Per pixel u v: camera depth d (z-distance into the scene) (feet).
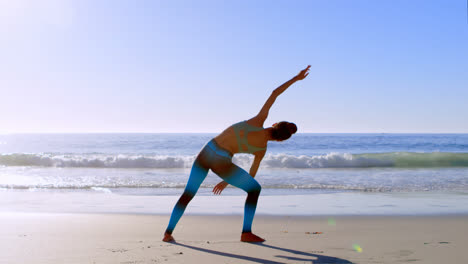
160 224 17.44
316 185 33.47
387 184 34.91
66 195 28.68
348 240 13.52
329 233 15.06
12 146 142.00
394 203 24.26
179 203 13.21
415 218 18.94
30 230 15.65
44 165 60.13
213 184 33.94
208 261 10.34
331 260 10.48
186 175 44.80
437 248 12.12
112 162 58.90
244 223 13.26
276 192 30.04
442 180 38.01
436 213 20.40
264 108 12.77
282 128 12.35
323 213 20.67
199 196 27.73
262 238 13.33
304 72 12.81
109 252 11.41
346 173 46.91
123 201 25.57
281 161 57.88
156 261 10.32
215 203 24.57
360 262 10.26
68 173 47.73
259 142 12.46
